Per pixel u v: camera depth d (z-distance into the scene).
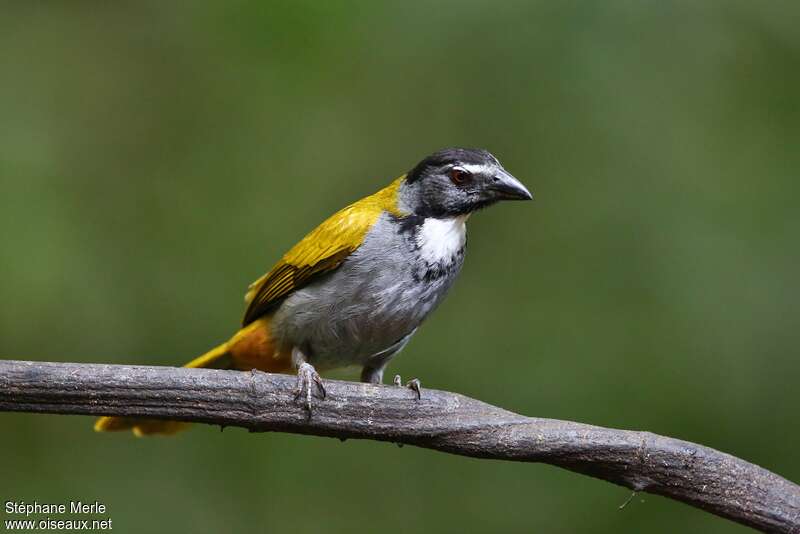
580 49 13.26
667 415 12.13
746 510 7.39
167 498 12.52
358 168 13.95
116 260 13.35
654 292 12.73
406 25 13.68
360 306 9.67
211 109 14.30
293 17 13.82
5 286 12.51
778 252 12.54
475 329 13.25
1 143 13.56
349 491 12.74
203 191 14.01
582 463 7.61
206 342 13.14
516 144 13.59
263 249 13.68
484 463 12.88
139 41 14.59
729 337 12.33
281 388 7.89
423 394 7.98
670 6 13.39
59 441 12.75
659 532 12.05
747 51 13.37
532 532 12.25
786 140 13.04
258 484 12.77
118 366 7.77
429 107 13.86
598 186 13.39
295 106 14.20
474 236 13.72
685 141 13.14
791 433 11.93
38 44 14.48
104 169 13.90
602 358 12.57
